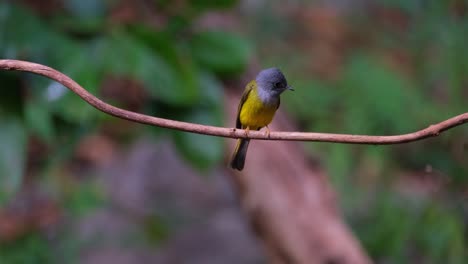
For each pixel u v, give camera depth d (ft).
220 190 51.78
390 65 44.83
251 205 31.32
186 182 51.75
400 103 39.42
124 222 43.47
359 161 39.09
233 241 49.32
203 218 50.19
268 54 47.73
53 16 25.96
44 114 23.66
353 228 38.37
